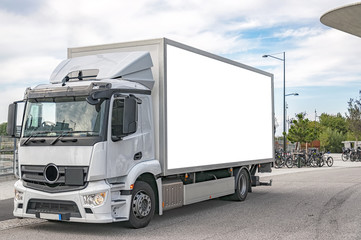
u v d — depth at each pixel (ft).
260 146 44.60
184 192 31.89
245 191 42.27
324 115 303.27
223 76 37.40
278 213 34.58
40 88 27.45
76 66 29.19
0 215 33.24
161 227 28.78
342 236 25.95
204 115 34.24
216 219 31.96
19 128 27.78
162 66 29.53
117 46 31.17
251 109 42.68
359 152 130.11
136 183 27.66
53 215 25.58
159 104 29.43
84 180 24.99
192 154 32.42
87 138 25.21
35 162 26.30
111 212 25.57
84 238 25.48
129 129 25.16
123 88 26.84
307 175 74.13
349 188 52.60
